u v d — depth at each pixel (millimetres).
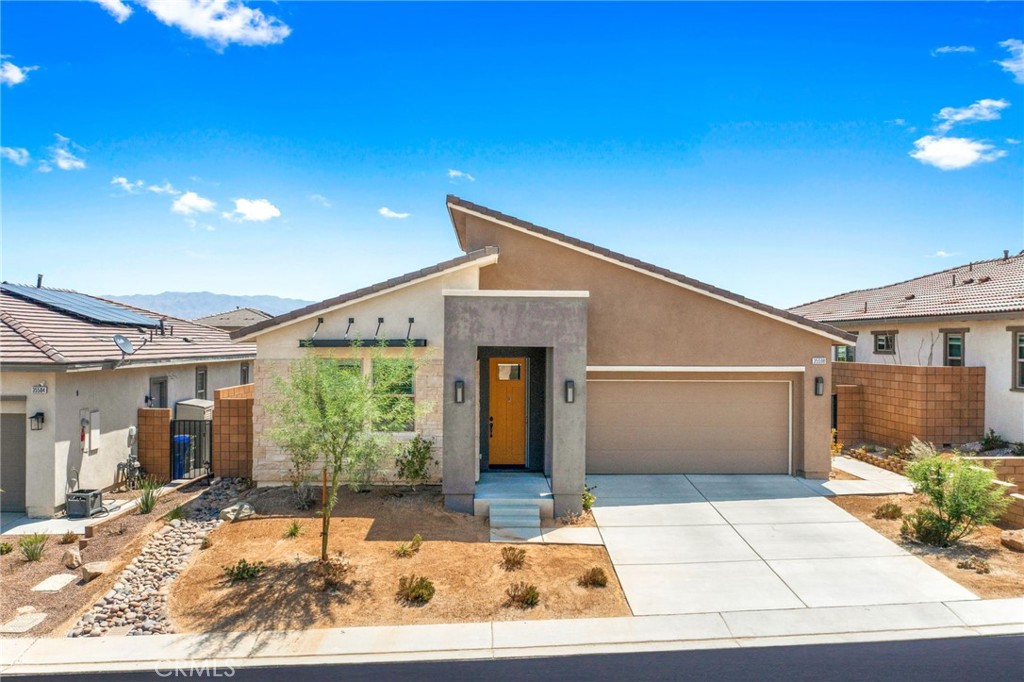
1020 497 11953
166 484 15367
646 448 16094
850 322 25828
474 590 9398
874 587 9523
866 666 7375
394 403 13039
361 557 10359
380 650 7855
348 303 14359
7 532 12000
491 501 12617
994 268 25344
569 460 12750
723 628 8352
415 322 14445
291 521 11930
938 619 8531
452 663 7559
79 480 13750
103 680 7215
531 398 15078
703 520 12508
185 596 9164
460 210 16172
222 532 11430
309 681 7172
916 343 22641
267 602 8969
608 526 12164
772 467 16109
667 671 7312
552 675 7258
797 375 15938
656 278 15609
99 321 17312
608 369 15602
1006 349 18406
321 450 10086
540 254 15820
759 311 15461
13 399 12922
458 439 12773
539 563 10344
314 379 10180
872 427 20328
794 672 7266
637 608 8914
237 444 15234
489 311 12852
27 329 13938
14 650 7883
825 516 12734
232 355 21750
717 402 16094
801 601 9094
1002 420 18438
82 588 9555
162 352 17516
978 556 10641
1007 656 7582
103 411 14750
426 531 11609
